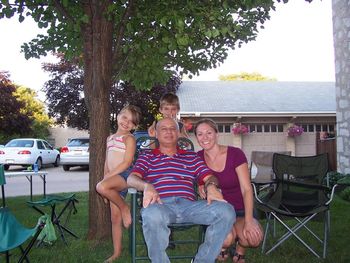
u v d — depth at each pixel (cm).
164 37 530
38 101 3138
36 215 712
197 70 750
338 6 1093
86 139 1673
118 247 443
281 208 495
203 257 317
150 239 304
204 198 358
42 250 482
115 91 1625
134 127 448
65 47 702
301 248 484
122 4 545
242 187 375
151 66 672
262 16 651
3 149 1678
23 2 522
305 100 1727
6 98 2248
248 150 1598
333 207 718
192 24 528
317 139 1376
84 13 562
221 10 479
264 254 459
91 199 530
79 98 1769
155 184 363
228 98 1739
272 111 1572
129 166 431
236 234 376
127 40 608
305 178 542
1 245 350
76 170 1711
